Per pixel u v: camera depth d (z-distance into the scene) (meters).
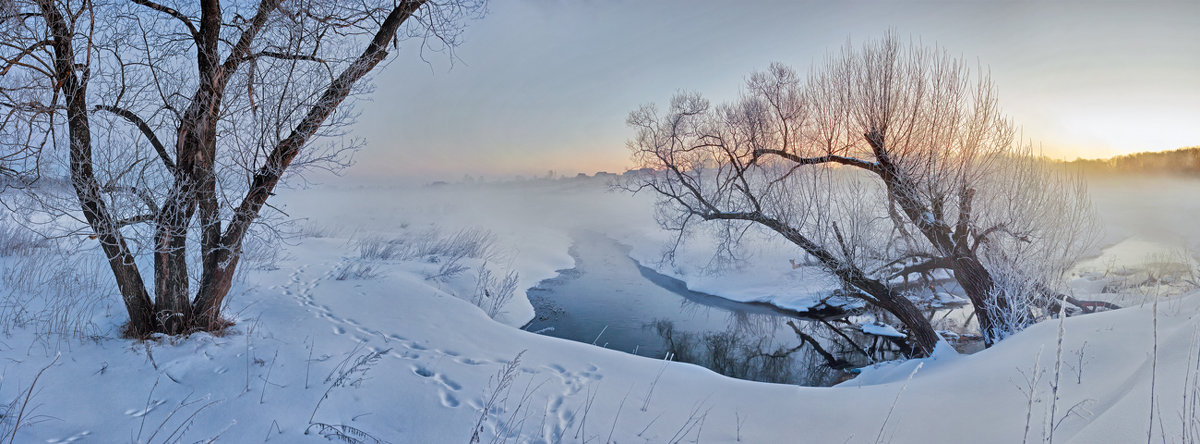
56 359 4.58
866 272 11.27
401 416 4.21
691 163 14.57
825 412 4.79
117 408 3.97
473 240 18.75
